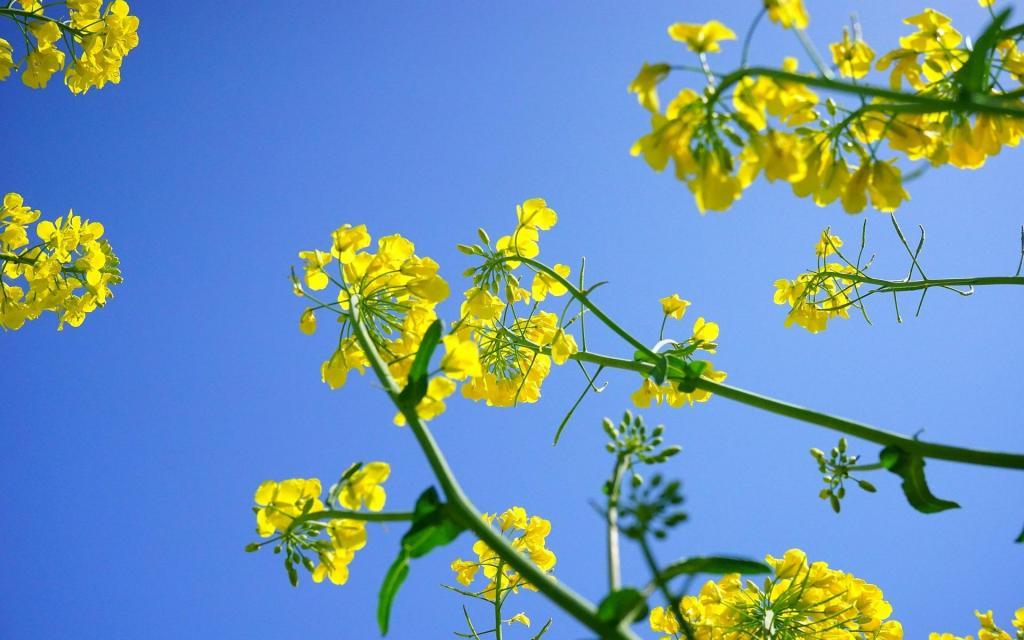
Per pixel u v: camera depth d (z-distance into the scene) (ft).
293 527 2.19
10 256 3.16
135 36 3.54
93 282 3.24
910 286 2.97
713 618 2.61
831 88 2.03
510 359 2.77
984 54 2.04
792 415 2.39
